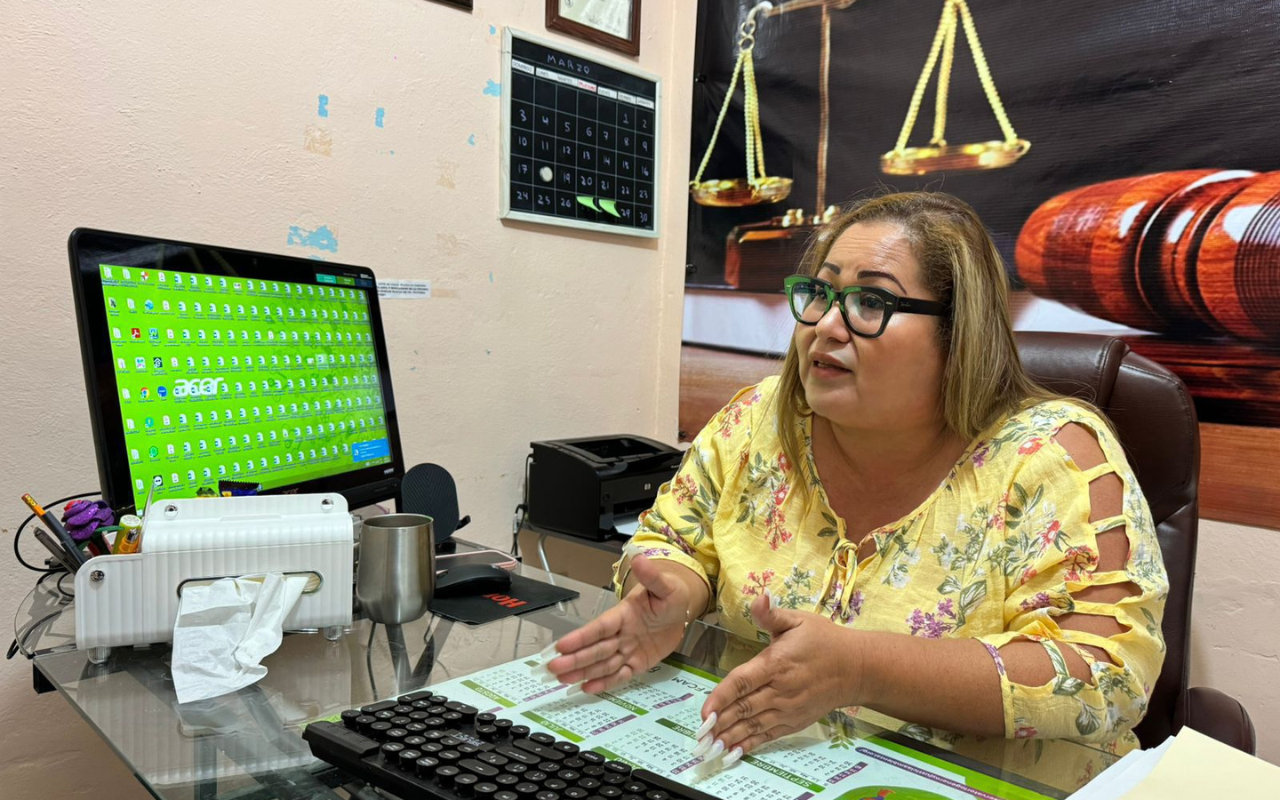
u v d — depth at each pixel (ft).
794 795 1.81
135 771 1.90
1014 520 2.83
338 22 4.73
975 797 1.83
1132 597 2.53
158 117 4.08
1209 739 2.07
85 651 2.52
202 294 3.10
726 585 3.32
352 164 4.85
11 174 3.68
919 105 5.63
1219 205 4.49
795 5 6.20
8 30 3.63
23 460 3.79
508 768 1.80
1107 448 2.82
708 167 6.72
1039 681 2.32
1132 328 4.82
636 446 6.22
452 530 4.06
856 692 2.23
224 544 2.50
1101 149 4.89
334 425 3.63
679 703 2.31
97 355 2.69
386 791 1.83
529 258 5.91
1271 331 4.36
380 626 2.93
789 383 3.35
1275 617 4.45
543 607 3.21
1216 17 4.46
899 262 2.93
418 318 5.25
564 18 5.98
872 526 3.14
